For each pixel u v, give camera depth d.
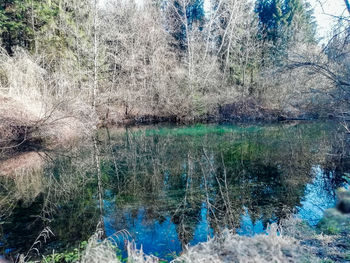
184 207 5.05
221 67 23.97
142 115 19.66
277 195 5.50
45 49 14.59
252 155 9.57
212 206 5.03
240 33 23.27
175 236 3.90
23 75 10.26
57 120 10.51
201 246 3.06
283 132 14.72
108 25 18.23
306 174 6.89
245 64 22.00
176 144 12.27
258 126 17.53
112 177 7.32
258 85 21.31
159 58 20.05
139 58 20.64
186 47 23.00
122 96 18.52
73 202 5.46
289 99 14.09
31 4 14.23
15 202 5.46
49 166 8.30
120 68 20.38
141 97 19.30
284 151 9.92
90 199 5.62
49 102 10.72
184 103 18.84
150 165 8.62
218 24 23.28
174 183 6.67
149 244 3.67
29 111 9.71
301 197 5.29
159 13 24.39
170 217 4.60
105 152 10.58
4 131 9.29
